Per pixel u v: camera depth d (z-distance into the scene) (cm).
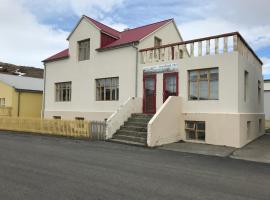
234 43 1446
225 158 1125
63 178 715
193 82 1588
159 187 665
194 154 1191
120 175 764
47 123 1903
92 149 1226
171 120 1514
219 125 1451
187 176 786
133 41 1867
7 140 1499
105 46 2084
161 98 1708
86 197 579
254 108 1856
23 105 2898
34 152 1102
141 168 864
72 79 2283
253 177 807
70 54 2311
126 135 1535
